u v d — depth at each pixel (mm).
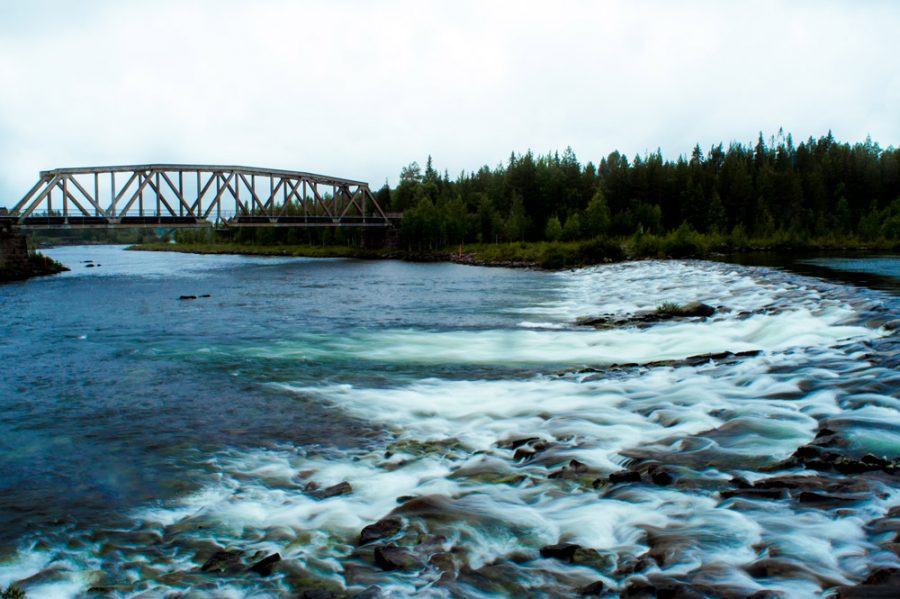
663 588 6168
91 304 38250
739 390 13805
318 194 107500
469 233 117062
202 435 12836
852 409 11727
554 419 12609
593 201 109000
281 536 8203
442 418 13547
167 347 22922
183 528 8680
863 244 91938
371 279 58938
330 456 11445
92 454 11852
